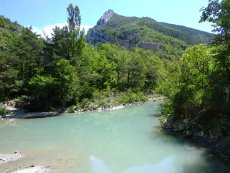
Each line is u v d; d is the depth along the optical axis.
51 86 57.28
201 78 33.22
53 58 61.12
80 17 66.69
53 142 32.91
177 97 35.19
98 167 23.88
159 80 80.69
